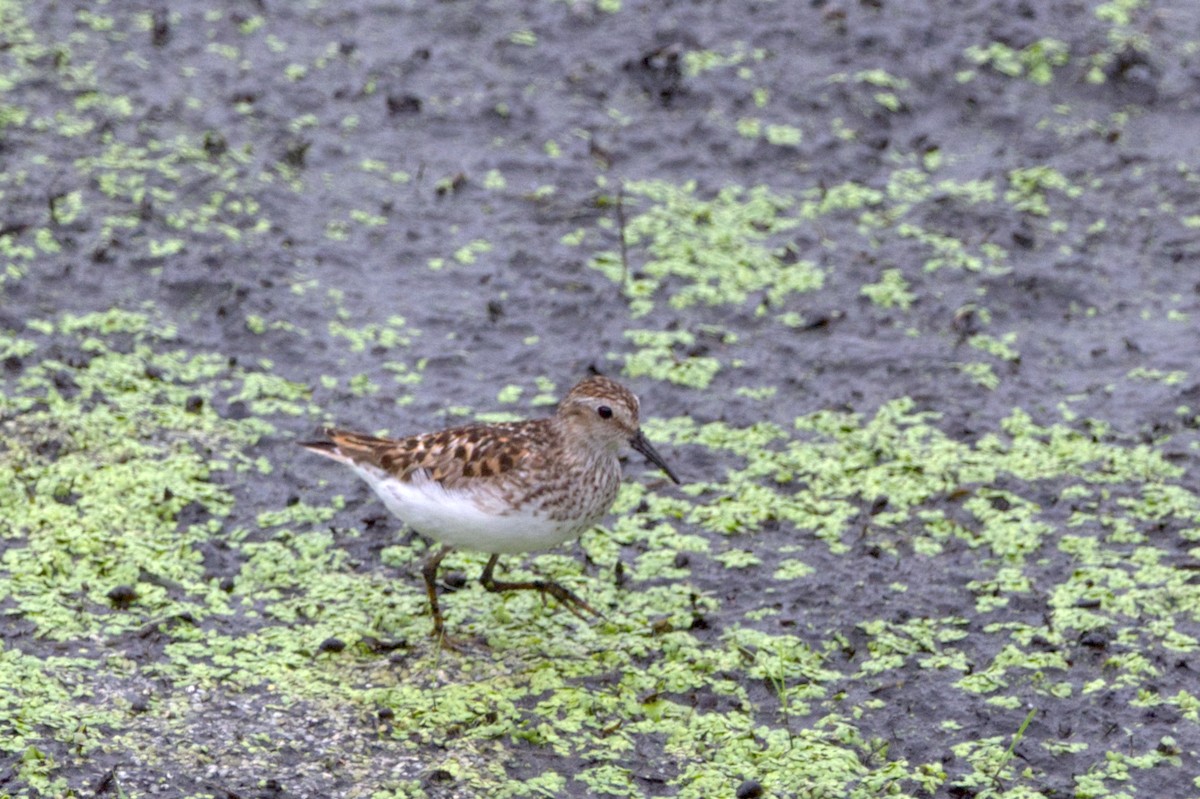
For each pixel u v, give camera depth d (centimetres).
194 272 1570
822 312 1593
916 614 1207
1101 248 1695
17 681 1055
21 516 1231
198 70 1891
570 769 1025
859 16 2009
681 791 1010
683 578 1242
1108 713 1098
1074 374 1522
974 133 1875
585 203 1727
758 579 1242
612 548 1275
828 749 1048
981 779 1029
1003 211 1739
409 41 1964
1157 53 1970
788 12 2016
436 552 1151
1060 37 1989
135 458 1323
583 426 1108
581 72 1912
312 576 1216
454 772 1010
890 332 1576
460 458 1093
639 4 2023
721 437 1424
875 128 1870
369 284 1605
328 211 1697
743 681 1123
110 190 1672
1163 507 1333
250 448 1366
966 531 1305
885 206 1753
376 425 1407
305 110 1844
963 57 1958
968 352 1547
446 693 1086
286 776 997
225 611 1162
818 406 1473
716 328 1575
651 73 1916
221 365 1470
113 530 1234
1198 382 1498
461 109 1858
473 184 1753
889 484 1365
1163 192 1778
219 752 1013
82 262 1570
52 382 1401
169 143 1759
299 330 1526
